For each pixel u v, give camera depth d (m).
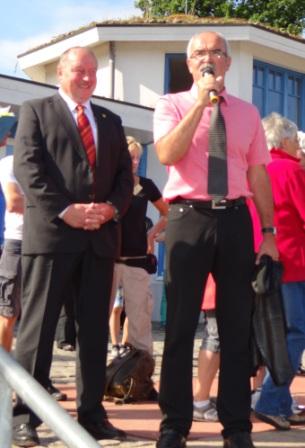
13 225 5.72
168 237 4.60
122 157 5.04
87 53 4.89
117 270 6.70
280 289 4.75
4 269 5.71
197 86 4.59
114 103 14.33
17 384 2.20
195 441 5.05
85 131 4.82
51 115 4.79
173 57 16.23
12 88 12.78
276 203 5.50
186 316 4.54
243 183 4.64
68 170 4.76
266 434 5.37
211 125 4.53
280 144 5.64
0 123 6.56
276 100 16.94
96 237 4.76
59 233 4.66
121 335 9.06
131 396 6.15
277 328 4.71
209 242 4.52
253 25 15.79
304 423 5.64
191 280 4.53
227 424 4.59
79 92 4.85
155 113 4.75
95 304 4.83
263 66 16.70
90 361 4.86
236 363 4.61
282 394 5.50
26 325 4.71
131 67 16.27
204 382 5.66
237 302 4.58
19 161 4.72
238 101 4.75
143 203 6.80
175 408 4.57
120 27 15.95
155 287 14.84
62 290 4.72
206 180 4.53
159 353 9.64
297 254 5.49
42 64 17.70
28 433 4.62
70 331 7.36
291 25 26.05
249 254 4.59
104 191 4.85
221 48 4.53
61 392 6.23
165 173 15.32
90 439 1.95
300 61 17.16
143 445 4.84
